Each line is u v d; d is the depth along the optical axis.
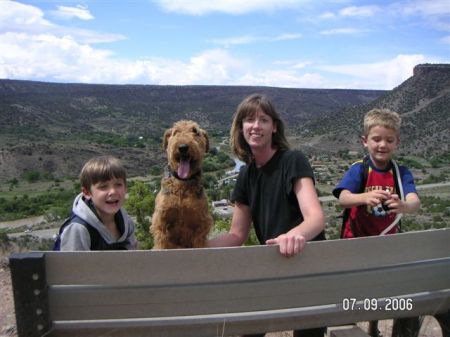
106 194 3.11
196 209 3.31
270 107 3.29
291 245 2.28
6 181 82.56
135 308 2.20
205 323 2.29
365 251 2.44
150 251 2.16
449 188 79.38
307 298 2.39
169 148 3.44
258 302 2.32
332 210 43.47
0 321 4.61
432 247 2.59
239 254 2.25
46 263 2.11
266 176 3.27
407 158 107.31
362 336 2.71
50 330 2.14
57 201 69.50
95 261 2.13
